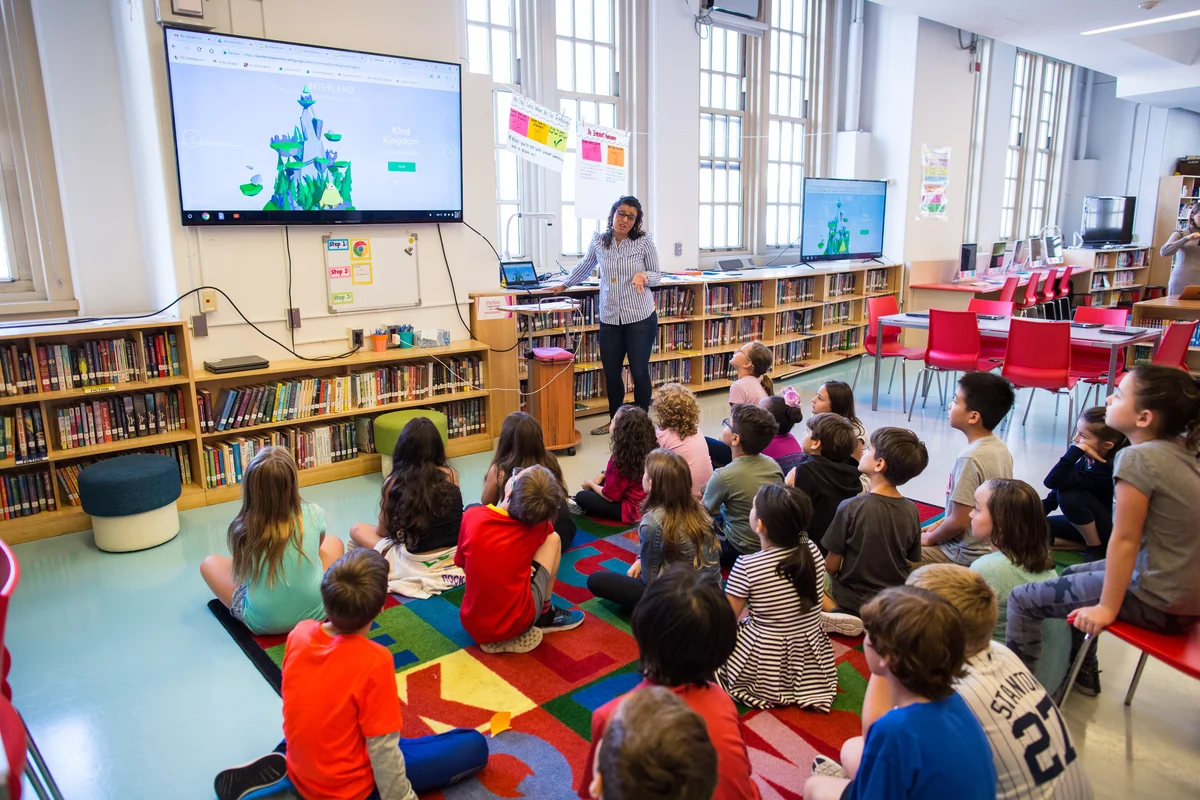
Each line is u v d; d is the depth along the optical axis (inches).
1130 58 370.6
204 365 160.2
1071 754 58.6
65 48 156.0
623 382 226.1
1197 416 76.3
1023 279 351.6
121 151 165.8
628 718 40.6
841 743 85.5
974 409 116.1
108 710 93.1
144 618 115.1
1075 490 129.6
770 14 314.8
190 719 91.6
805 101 342.0
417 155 181.9
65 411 144.4
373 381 181.0
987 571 92.4
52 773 82.1
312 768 68.3
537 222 249.8
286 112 161.5
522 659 102.3
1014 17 292.4
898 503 103.9
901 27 330.6
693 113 279.9
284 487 102.9
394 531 122.1
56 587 124.6
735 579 93.4
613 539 142.8
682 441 140.6
